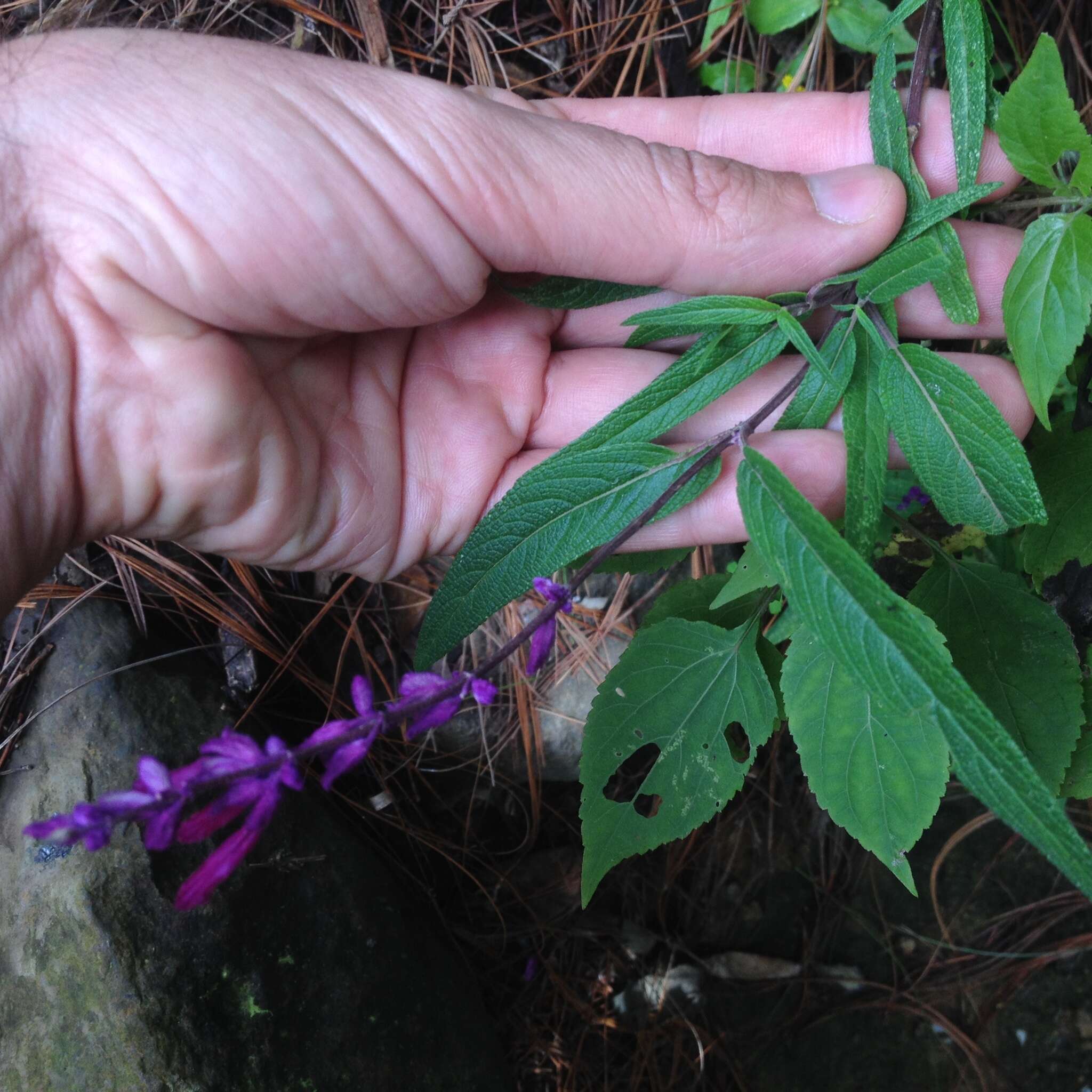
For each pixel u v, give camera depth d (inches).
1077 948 12.2
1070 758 7.5
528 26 10.7
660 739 7.5
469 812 11.4
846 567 5.4
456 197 6.9
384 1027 9.3
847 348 6.9
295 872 9.3
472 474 8.5
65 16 9.8
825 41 10.3
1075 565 8.2
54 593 9.4
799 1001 12.6
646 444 6.5
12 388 6.6
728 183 7.2
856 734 7.0
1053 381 6.6
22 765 9.0
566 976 12.2
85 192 6.5
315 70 6.7
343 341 8.0
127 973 8.4
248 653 10.0
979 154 6.9
